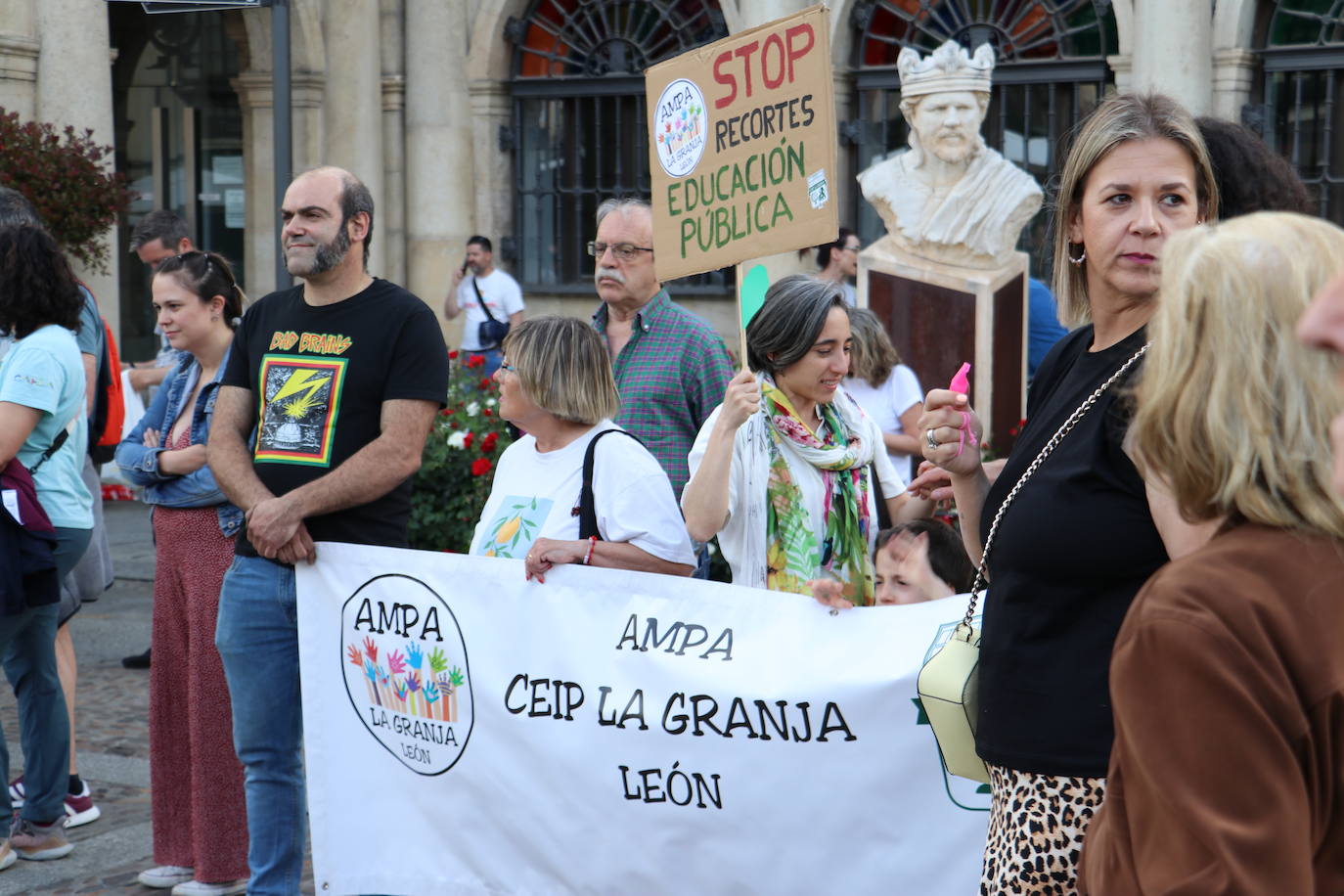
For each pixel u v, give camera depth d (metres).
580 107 13.01
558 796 3.36
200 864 4.11
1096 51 11.19
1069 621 2.07
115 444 5.16
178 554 4.13
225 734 4.10
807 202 3.30
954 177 7.19
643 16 12.66
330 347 3.76
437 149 13.23
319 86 12.98
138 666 6.97
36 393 4.15
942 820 2.93
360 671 3.67
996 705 2.16
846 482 3.49
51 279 4.27
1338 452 1.30
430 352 3.75
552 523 3.48
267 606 3.76
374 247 13.25
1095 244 2.20
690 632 3.17
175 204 14.16
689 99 3.51
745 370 3.33
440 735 3.54
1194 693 1.43
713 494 3.28
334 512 3.70
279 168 7.10
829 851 3.04
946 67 7.14
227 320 4.39
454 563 3.49
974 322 7.04
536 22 13.13
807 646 3.05
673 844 3.22
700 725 3.15
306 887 4.32
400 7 13.24
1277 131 10.88
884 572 3.39
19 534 4.11
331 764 3.74
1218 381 1.49
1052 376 2.39
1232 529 1.53
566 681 3.33
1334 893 1.47
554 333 3.47
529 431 3.59
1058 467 2.11
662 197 3.59
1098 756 2.03
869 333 5.40
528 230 13.41
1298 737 1.42
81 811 4.85
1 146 10.05
